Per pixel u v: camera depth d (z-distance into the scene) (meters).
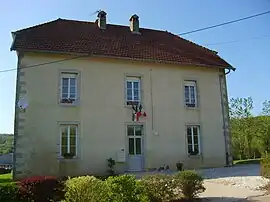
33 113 16.14
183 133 18.92
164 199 8.80
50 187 8.24
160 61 18.81
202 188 9.38
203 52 22.16
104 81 17.75
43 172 15.82
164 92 18.95
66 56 17.23
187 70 19.89
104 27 21.25
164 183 8.84
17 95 16.08
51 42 17.44
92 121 17.11
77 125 16.86
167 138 18.48
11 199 7.72
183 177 9.13
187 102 19.59
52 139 16.25
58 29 19.36
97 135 17.06
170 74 19.34
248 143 36.97
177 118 18.95
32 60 16.61
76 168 16.41
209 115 19.88
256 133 35.97
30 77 16.41
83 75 17.39
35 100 16.28
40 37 17.66
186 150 18.78
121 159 17.20
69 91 17.16
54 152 16.17
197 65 19.78
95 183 7.01
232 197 9.48
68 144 16.61
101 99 17.50
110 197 7.44
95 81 17.56
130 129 17.97
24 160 15.64
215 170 16.75
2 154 45.78
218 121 20.05
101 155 16.94
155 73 18.98
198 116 19.55
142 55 18.88
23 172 15.53
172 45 21.97
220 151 19.66
